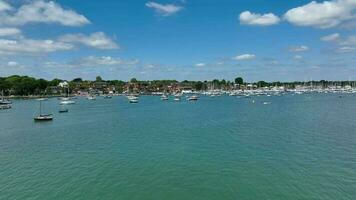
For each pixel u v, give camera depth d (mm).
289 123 111688
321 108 177000
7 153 69125
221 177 50500
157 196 43719
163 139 83875
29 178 51219
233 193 44062
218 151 67750
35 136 92875
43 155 66750
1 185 48125
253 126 105625
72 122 128000
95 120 134500
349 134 85062
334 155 61844
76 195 44156
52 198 43156
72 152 69375
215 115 147000
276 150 67375
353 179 47969
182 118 136875
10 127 113875
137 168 56156
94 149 72250
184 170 54594
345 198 41312
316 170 52562
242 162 58594
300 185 46031
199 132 94812
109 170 55125
